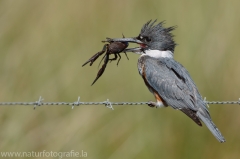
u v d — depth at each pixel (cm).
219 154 1286
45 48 1364
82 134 1259
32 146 1248
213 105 1325
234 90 1327
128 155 1257
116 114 1302
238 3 1414
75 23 1423
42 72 1331
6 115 1281
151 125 1287
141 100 1309
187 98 1128
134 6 1453
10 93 1297
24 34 1373
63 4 1434
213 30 1391
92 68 1359
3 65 1330
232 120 1309
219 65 1348
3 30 1366
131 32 1425
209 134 1286
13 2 1403
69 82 1325
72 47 1387
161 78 1170
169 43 1252
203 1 1423
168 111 1291
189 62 1359
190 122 1287
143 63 1216
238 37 1382
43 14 1413
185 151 1277
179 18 1420
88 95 1318
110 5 1451
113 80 1345
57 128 1268
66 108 1302
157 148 1272
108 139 1270
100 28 1426
